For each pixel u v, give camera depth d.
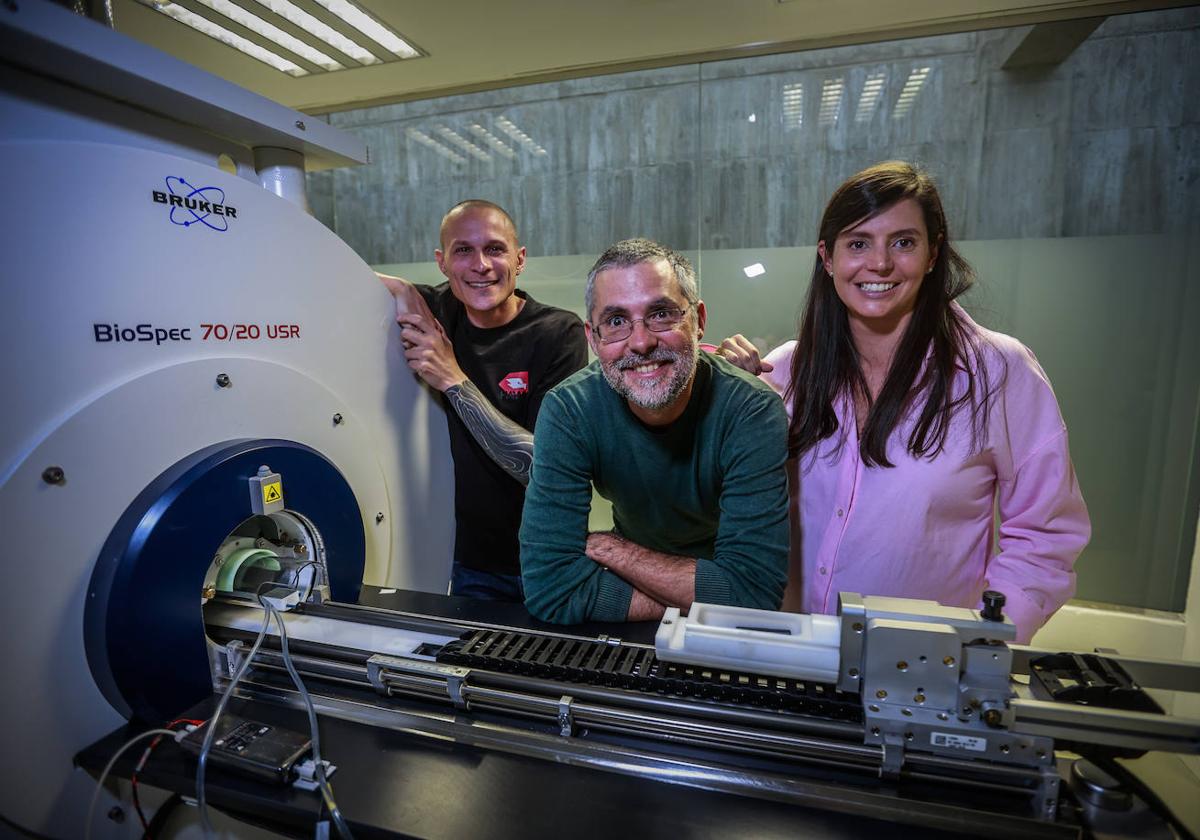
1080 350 2.70
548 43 1.46
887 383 1.07
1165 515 2.61
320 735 0.68
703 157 3.34
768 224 3.29
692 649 0.65
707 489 1.04
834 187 3.12
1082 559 2.75
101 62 0.60
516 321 1.54
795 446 1.17
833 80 3.00
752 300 3.31
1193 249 2.49
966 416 1.04
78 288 0.62
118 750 0.65
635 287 0.87
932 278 1.06
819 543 1.18
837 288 1.07
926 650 0.58
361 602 1.04
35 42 0.56
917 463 1.06
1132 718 0.54
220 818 0.72
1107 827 0.54
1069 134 2.65
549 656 0.74
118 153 0.66
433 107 3.83
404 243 4.16
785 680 0.68
